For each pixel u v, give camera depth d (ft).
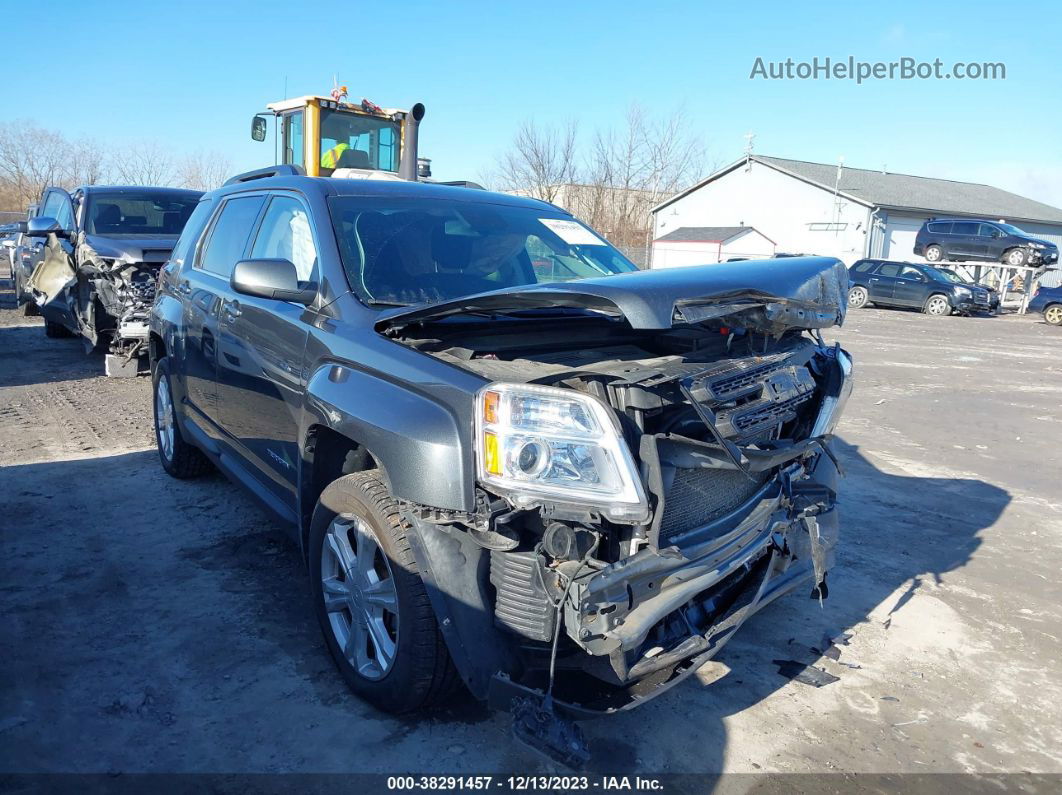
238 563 14.14
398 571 9.03
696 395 8.42
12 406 25.02
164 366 17.60
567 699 8.20
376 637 9.75
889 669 11.82
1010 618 13.60
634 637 7.80
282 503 12.22
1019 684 11.55
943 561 15.94
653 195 154.40
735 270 9.45
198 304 15.25
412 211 12.81
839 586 14.64
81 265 29.48
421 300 11.09
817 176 134.00
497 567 8.32
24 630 11.68
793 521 10.30
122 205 32.14
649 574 8.08
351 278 11.09
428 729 9.75
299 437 10.77
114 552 14.44
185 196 34.17
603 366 8.62
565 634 8.29
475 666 8.37
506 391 8.00
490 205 14.01
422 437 8.35
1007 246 93.20
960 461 23.59
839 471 11.63
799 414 11.17
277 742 9.41
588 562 7.95
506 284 12.17
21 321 45.44
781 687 11.20
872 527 17.74
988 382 38.40
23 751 9.06
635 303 7.73
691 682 11.23
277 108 36.55
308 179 13.14
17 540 14.82
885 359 46.09
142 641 11.51
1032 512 19.10
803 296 9.48
